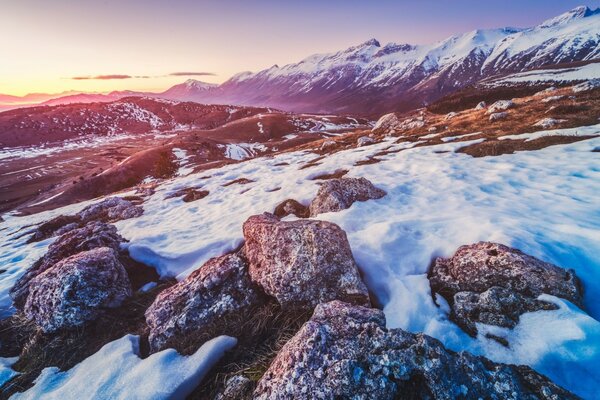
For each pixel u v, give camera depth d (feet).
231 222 44.52
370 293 22.35
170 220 54.49
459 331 17.34
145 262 33.99
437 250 25.23
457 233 26.68
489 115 102.17
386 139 107.34
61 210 115.75
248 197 58.44
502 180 43.86
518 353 14.97
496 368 12.65
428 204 38.09
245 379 15.29
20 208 343.05
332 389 12.14
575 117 70.74
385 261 24.70
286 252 21.84
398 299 20.71
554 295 17.38
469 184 43.65
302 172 71.26
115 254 28.58
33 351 21.62
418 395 11.91
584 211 30.14
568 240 23.25
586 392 13.16
